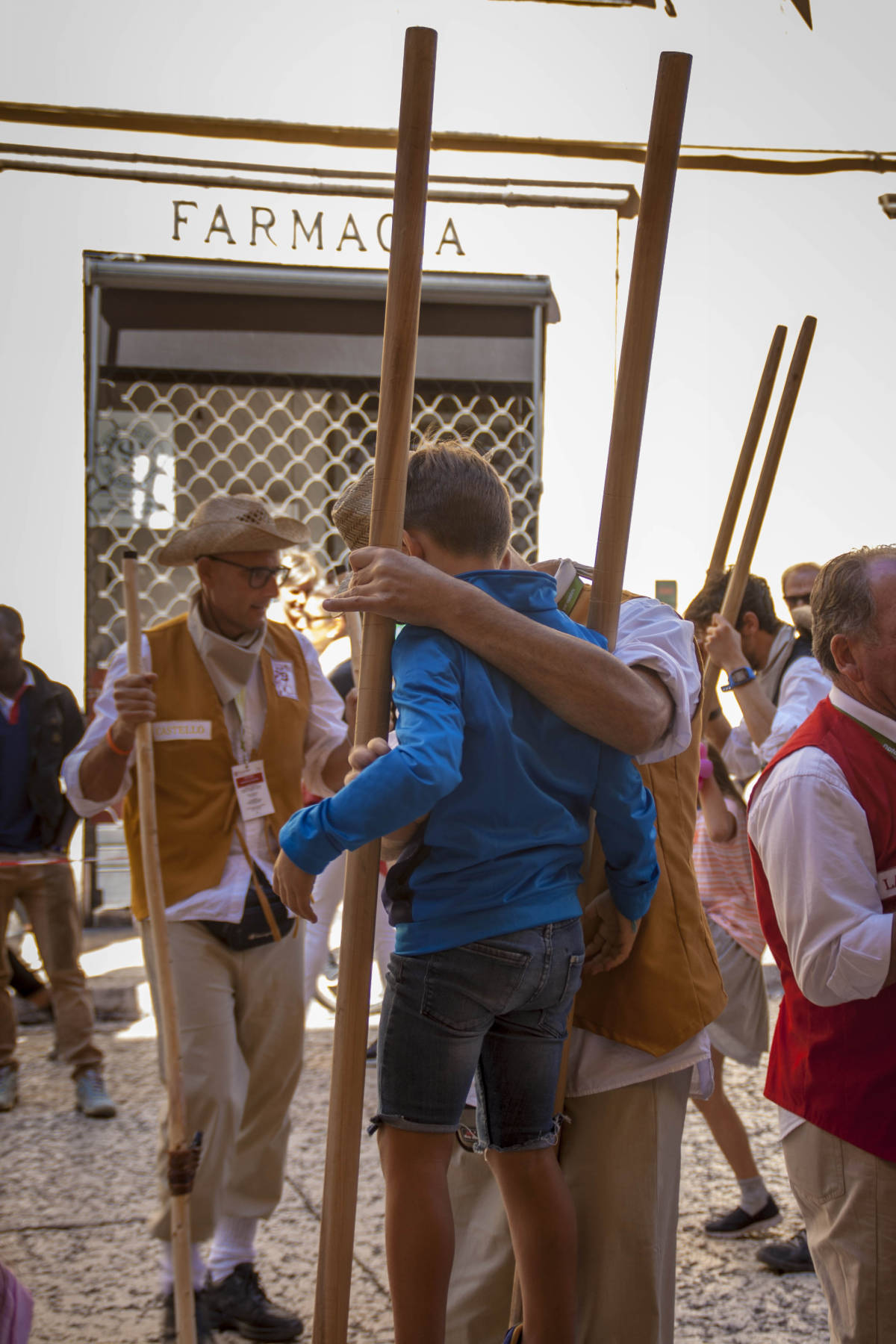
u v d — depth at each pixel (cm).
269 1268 326
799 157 566
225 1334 294
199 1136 254
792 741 201
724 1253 339
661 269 169
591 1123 197
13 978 471
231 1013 300
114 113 520
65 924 451
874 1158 188
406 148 153
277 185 550
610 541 177
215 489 609
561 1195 175
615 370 595
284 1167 311
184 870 301
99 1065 446
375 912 155
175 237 569
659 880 198
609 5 548
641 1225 193
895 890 189
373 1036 514
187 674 311
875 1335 188
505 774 160
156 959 262
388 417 158
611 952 193
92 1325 292
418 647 159
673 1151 201
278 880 154
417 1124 164
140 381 588
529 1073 172
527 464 595
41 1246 335
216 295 575
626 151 549
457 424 589
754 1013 356
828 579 202
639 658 180
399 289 155
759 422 249
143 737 271
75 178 566
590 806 175
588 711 162
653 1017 193
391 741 204
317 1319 155
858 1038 190
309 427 615
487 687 160
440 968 162
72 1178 382
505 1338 181
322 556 620
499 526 174
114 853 632
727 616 244
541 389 587
